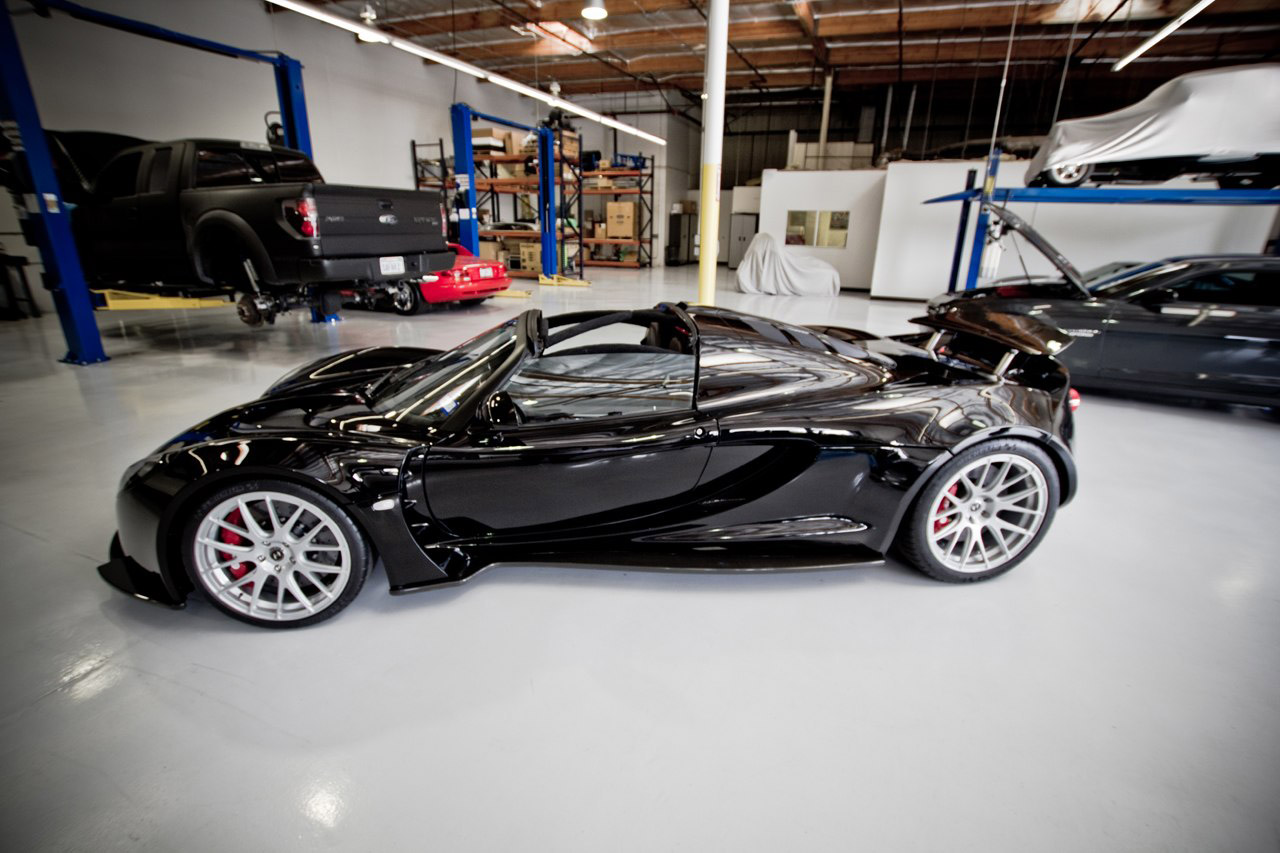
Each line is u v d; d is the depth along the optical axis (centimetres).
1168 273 477
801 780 151
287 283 514
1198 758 159
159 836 136
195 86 1038
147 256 595
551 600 221
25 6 815
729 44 1407
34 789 146
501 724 167
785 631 206
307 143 823
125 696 175
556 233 1483
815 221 1534
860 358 240
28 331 732
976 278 852
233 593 199
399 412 214
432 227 618
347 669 186
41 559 242
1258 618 218
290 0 735
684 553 219
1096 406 496
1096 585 237
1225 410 489
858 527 222
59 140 635
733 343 225
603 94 2070
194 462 187
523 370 268
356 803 144
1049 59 1459
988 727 168
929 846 135
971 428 214
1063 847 135
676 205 2189
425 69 1539
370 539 202
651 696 177
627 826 139
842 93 1977
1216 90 657
